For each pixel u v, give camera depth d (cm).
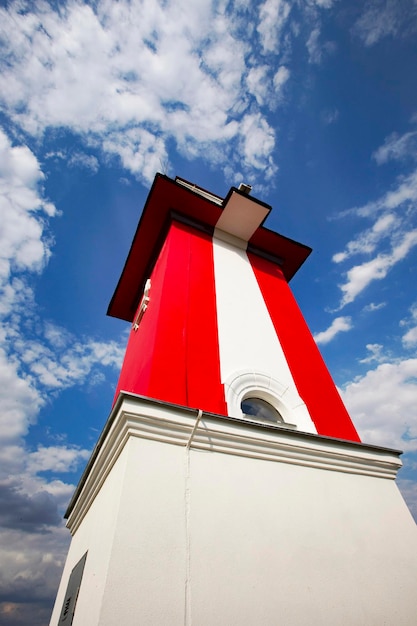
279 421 648
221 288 910
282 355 796
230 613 341
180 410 477
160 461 425
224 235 1170
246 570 380
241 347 751
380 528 520
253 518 430
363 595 426
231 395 620
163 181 1070
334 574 429
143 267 1291
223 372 664
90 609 335
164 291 794
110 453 477
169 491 403
